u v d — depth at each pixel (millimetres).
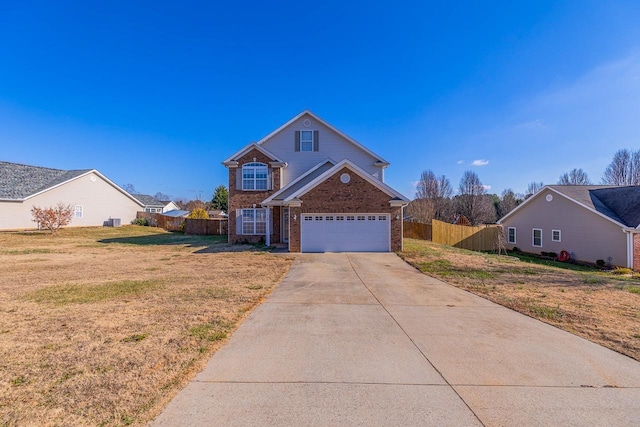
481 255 16344
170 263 13086
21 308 6770
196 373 4039
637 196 19812
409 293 8250
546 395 3602
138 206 40031
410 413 3254
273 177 21109
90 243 21344
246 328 5648
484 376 4008
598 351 4742
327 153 21516
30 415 3184
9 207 28766
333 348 4828
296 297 7797
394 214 16234
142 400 3447
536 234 24281
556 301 7477
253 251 16859
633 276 14109
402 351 4730
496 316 6391
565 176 57938
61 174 35062
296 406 3363
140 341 5008
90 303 7148
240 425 3053
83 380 3846
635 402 3477
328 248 16250
